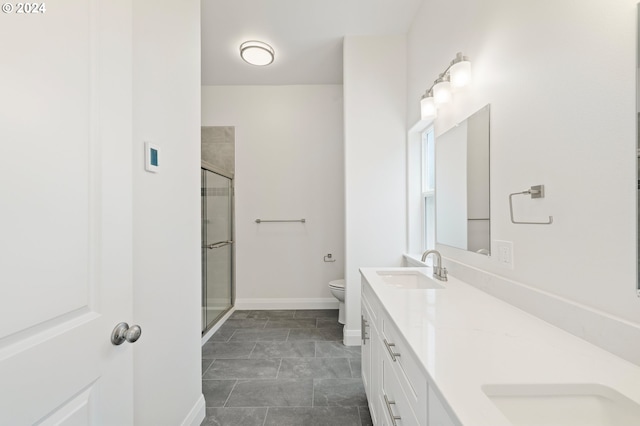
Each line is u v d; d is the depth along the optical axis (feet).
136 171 3.27
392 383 3.22
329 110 11.05
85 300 2.16
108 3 2.43
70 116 2.05
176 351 4.12
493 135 4.05
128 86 2.68
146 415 3.43
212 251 9.37
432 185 7.44
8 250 1.64
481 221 4.37
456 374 2.00
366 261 8.09
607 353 2.30
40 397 1.79
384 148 8.12
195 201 4.75
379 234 8.10
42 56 1.85
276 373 6.46
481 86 4.36
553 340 2.54
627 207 2.21
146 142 3.44
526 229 3.36
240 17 7.30
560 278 2.86
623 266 2.24
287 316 10.23
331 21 7.54
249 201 11.08
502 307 3.45
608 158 2.35
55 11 1.94
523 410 1.87
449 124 5.60
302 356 7.27
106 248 2.37
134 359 3.23
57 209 1.94
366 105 8.13
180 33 4.29
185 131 4.42
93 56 2.26
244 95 11.02
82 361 2.11
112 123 2.46
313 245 11.14
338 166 11.09
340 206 11.10
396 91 8.12
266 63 9.24
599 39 2.43
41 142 1.83
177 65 4.20
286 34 8.01
